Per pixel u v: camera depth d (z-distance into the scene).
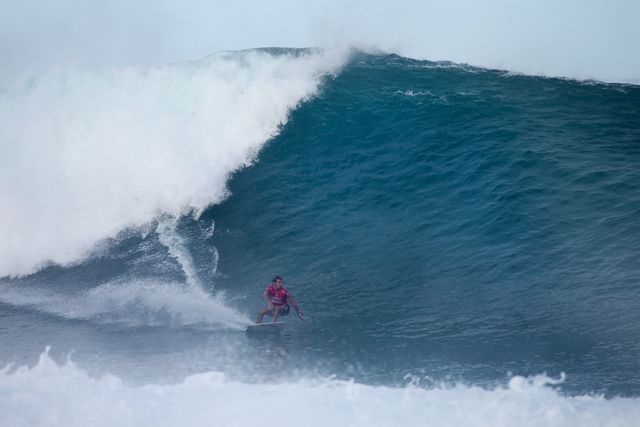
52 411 27.94
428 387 35.00
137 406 28.59
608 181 57.41
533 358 38.06
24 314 52.06
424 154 67.19
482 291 48.41
